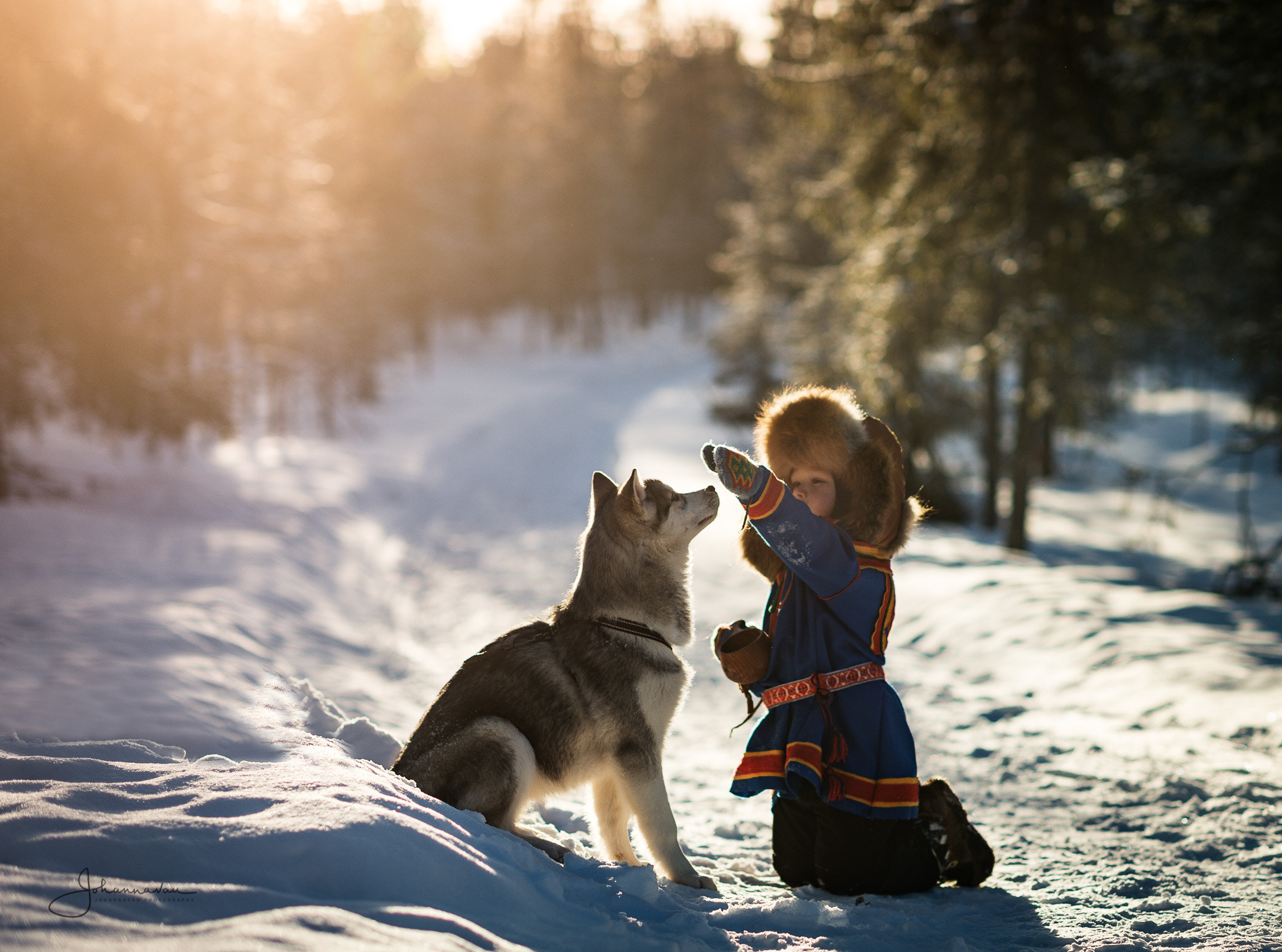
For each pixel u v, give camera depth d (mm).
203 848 2145
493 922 2221
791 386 3455
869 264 15148
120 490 14594
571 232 68375
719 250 76125
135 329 13406
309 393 33562
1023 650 8352
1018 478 15945
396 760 3400
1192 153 12273
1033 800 4836
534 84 78438
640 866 3027
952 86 14031
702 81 78938
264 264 15797
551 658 3279
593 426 37156
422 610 11156
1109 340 16812
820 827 3201
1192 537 22062
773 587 3449
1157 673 7133
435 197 57656
